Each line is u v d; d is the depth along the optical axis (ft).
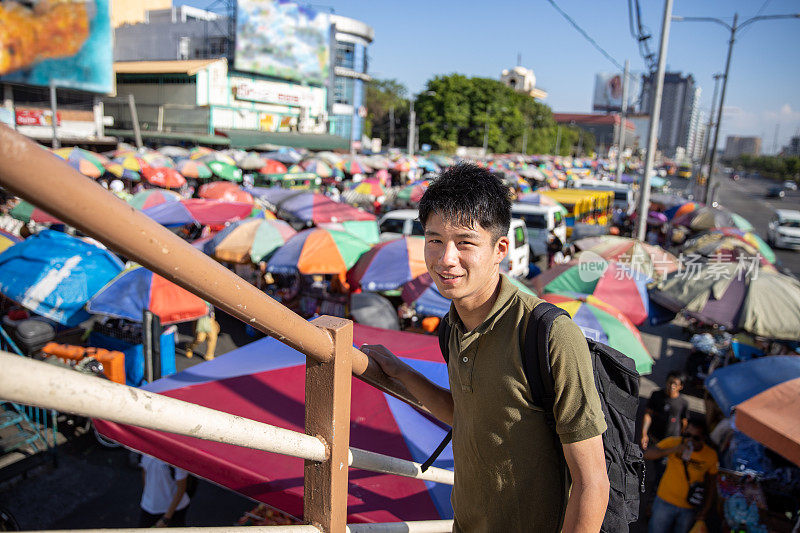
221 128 130.11
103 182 71.92
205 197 60.39
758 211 155.02
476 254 3.74
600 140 455.22
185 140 124.67
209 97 129.80
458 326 4.24
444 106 254.88
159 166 75.10
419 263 32.63
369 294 29.73
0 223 45.34
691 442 17.11
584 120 462.60
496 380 3.84
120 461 22.08
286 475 8.79
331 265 33.78
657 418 20.31
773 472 18.67
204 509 19.67
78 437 23.40
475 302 3.98
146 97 136.56
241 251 37.19
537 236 54.95
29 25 87.71
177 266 2.11
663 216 77.10
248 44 134.00
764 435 14.83
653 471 23.13
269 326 2.80
